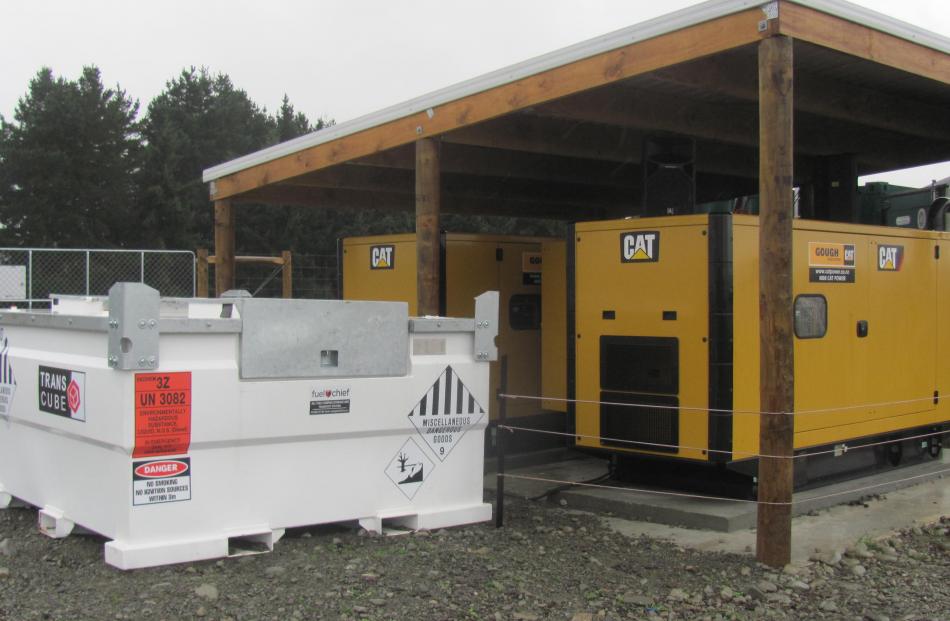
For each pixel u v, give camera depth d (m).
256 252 39.62
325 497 5.65
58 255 22.19
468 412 6.23
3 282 16.58
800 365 7.33
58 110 41.91
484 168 9.97
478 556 5.55
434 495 6.15
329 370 5.60
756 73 6.75
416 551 5.55
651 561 5.68
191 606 4.47
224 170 11.27
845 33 5.77
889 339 8.27
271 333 5.39
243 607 4.48
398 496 5.96
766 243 5.44
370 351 5.77
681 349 7.04
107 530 5.21
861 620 4.68
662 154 8.66
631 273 7.34
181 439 5.11
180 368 5.12
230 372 5.27
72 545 5.49
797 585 5.17
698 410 6.88
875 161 10.36
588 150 9.03
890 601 4.97
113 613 4.36
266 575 4.98
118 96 45.81
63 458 5.64
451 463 6.21
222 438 5.24
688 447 7.00
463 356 6.23
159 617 4.32
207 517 5.23
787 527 5.55
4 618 4.27
